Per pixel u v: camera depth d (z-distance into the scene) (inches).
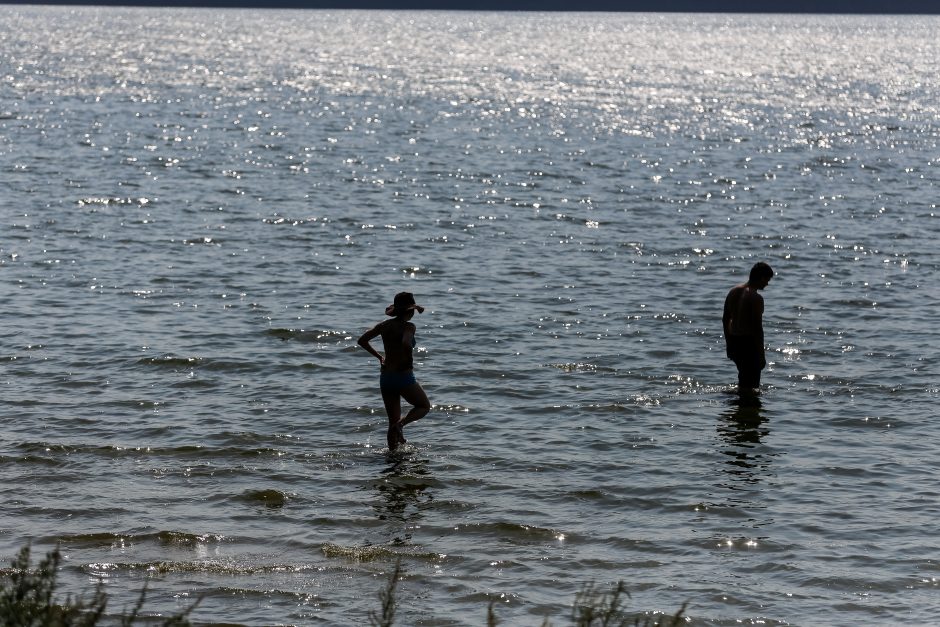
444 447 598.5
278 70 4534.9
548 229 1268.5
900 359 770.2
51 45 6274.6
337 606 423.2
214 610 419.2
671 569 456.4
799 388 706.8
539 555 470.0
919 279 1027.3
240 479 551.8
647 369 746.2
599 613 380.5
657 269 1064.8
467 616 414.9
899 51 7357.3
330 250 1128.8
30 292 921.5
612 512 516.4
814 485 546.6
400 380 588.7
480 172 1733.5
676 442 608.1
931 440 612.7
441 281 1001.5
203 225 1248.8
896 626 407.8
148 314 863.1
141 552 470.9
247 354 762.2
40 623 329.7
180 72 4252.0
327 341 801.6
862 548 474.0
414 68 4857.3
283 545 478.3
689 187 1611.7
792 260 1107.3
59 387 687.1
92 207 1346.0
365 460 578.6
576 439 612.7
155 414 642.2
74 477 550.3
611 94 3538.4
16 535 484.1
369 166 1793.8
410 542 482.0
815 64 5679.1
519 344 801.6
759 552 472.1
